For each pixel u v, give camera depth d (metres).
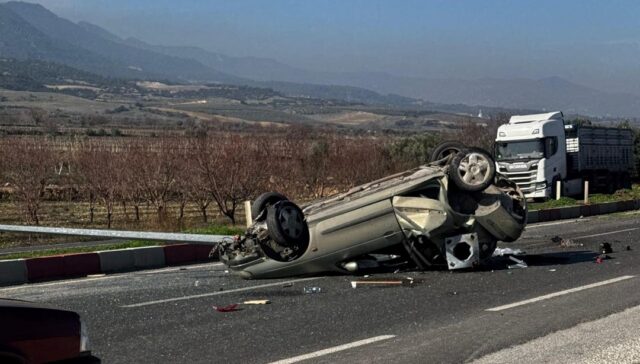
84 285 12.34
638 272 12.62
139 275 13.56
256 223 11.98
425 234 12.34
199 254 16.02
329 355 7.46
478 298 10.42
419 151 42.84
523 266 13.33
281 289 11.29
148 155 29.31
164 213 26.55
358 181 35.38
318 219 12.09
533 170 33.06
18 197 27.67
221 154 29.06
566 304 9.87
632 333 8.13
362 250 12.20
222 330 8.65
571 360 7.10
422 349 7.62
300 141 36.53
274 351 7.67
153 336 8.41
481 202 12.83
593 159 37.91
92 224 26.78
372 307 9.87
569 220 26.00
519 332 8.27
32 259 13.34
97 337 8.40
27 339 5.29
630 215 27.89
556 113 34.56
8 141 31.94
